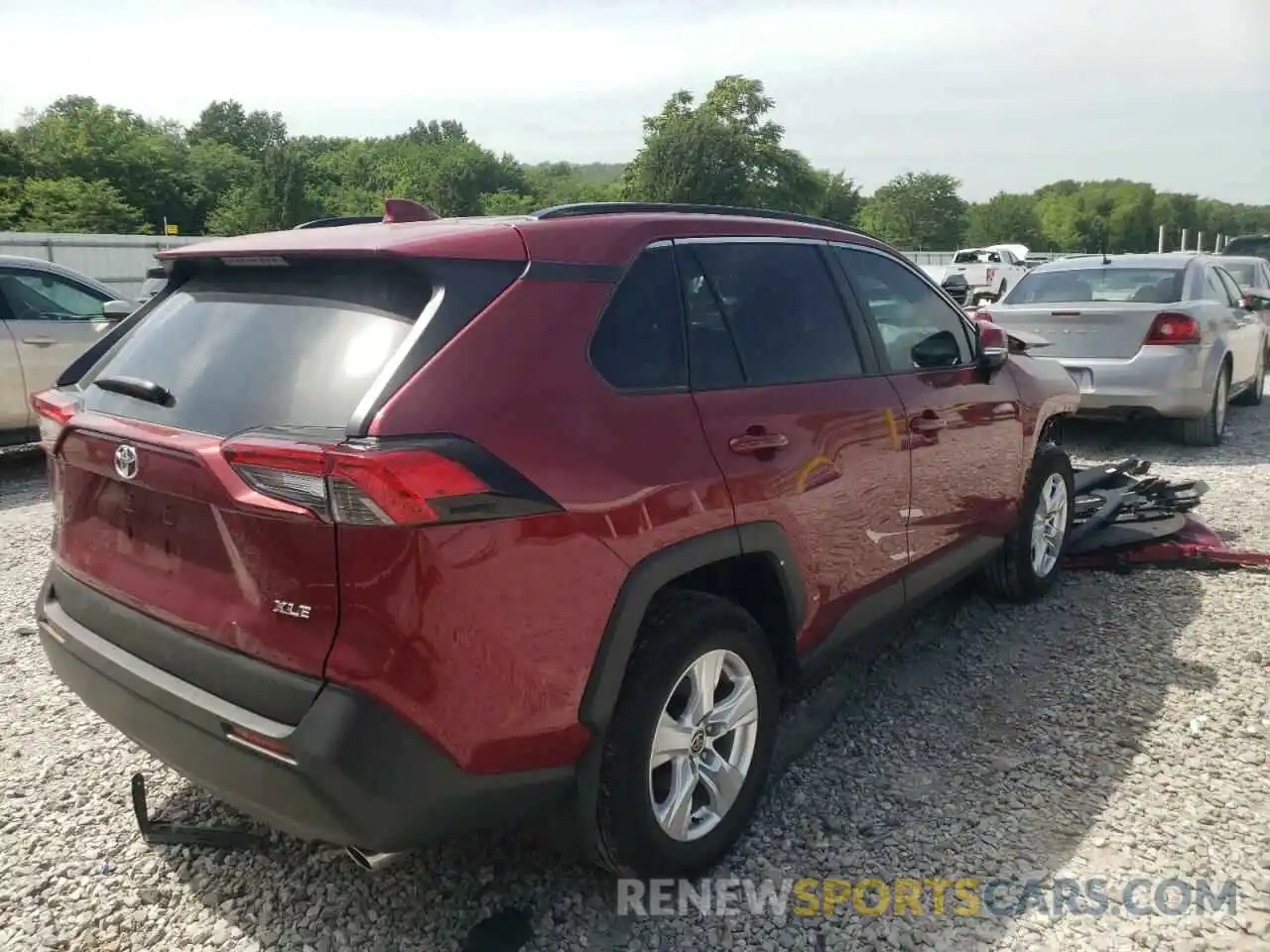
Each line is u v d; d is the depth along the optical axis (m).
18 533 6.67
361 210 74.69
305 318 2.60
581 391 2.62
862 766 3.59
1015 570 4.90
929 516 3.98
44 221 51.56
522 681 2.41
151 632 2.60
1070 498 5.30
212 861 3.09
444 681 2.28
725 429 2.97
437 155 99.94
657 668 2.70
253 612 2.36
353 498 2.17
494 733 2.38
